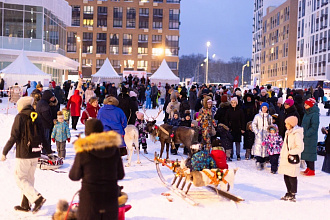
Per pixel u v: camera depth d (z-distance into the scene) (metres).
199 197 7.58
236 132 11.48
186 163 7.93
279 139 10.06
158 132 10.97
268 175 9.84
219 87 24.73
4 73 30.59
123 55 80.88
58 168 9.71
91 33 80.88
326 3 67.88
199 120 11.30
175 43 81.12
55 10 42.03
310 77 74.19
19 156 6.21
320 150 12.91
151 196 7.57
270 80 98.56
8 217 6.21
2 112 20.75
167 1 80.62
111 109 8.52
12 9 38.12
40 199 6.26
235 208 6.99
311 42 74.62
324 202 7.59
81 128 17.12
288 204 7.39
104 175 4.20
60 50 46.47
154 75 42.47
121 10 80.56
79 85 16.41
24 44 38.81
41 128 6.37
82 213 4.16
